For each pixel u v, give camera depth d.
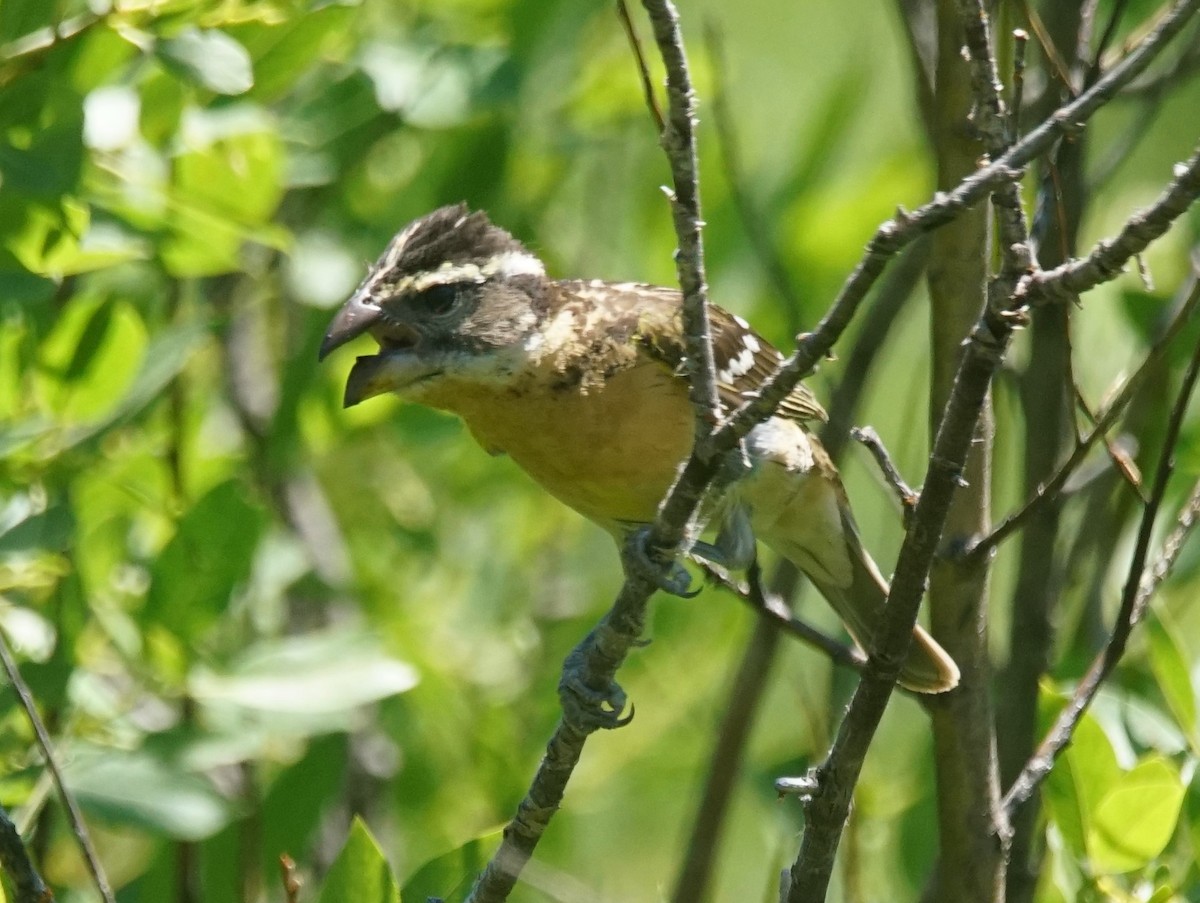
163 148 9.62
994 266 9.31
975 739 8.29
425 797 11.89
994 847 8.21
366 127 11.21
